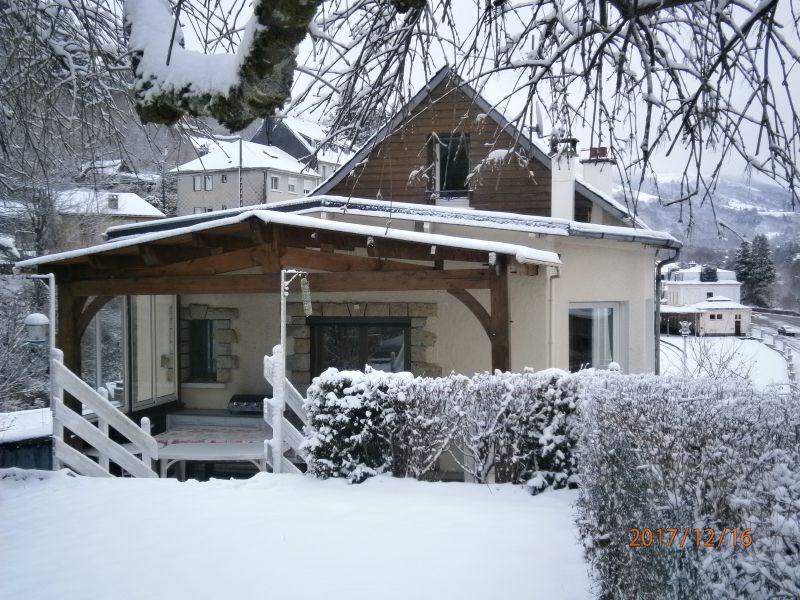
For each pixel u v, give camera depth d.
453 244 9.31
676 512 3.39
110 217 24.75
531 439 7.01
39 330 8.48
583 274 12.23
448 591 4.73
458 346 11.98
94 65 7.39
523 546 5.48
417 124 14.77
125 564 5.44
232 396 13.58
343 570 5.15
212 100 3.70
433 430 7.30
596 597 4.49
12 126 8.34
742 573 2.98
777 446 3.25
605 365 12.93
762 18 4.20
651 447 3.63
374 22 5.55
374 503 6.67
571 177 13.12
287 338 12.91
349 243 10.09
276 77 3.69
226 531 6.07
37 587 5.08
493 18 5.33
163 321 13.37
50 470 8.34
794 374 14.01
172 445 11.62
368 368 7.68
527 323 11.42
